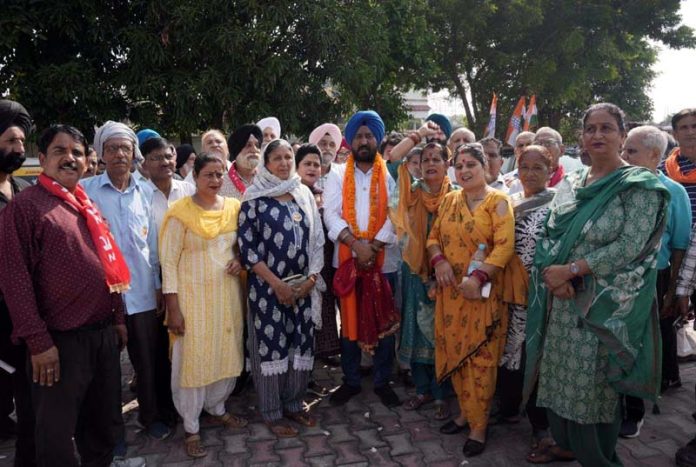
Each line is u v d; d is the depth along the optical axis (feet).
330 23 28.25
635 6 46.83
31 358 7.89
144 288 10.70
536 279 9.25
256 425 11.82
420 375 12.39
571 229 8.58
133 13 27.22
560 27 47.03
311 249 11.54
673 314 11.41
